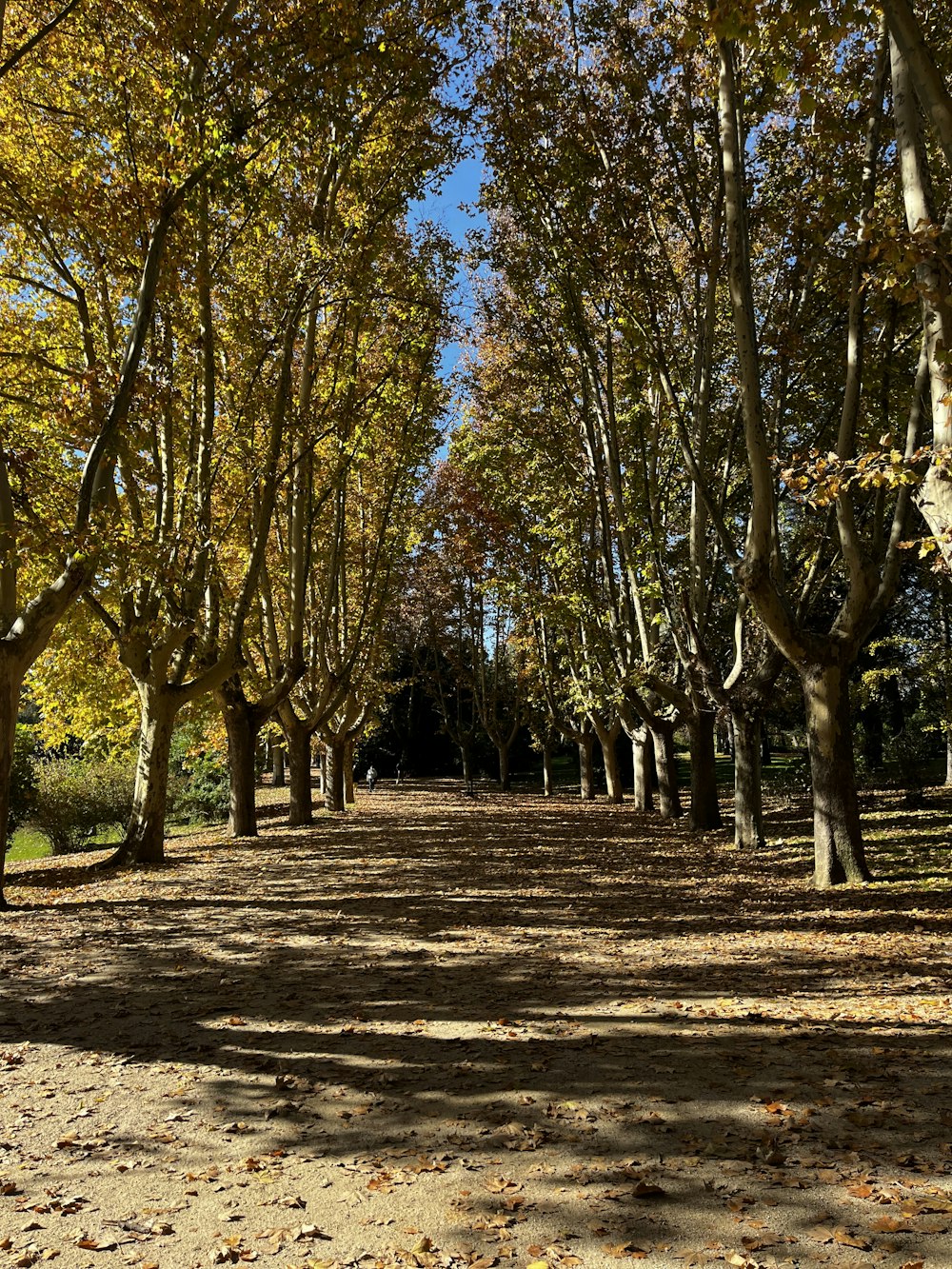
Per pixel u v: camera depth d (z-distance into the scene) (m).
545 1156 4.69
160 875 16.41
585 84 16.70
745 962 9.17
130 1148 4.96
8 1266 3.78
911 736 31.22
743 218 11.35
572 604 24.80
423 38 14.33
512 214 19.80
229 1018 7.41
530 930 11.20
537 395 24.95
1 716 12.93
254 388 19.47
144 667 17.58
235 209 16.38
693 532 19.50
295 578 22.97
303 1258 3.81
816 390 18.39
